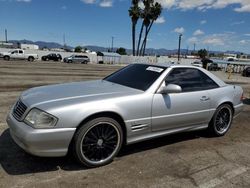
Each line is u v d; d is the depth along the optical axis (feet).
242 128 21.02
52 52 184.14
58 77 55.72
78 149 12.36
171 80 15.57
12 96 29.22
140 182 11.91
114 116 13.26
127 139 13.89
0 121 19.08
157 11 193.47
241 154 15.64
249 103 32.32
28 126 11.74
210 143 17.17
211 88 17.54
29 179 11.62
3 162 12.99
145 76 15.71
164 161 14.12
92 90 14.17
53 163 13.14
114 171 12.76
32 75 56.44
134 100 13.67
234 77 101.09
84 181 11.72
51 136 11.62
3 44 281.13
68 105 12.07
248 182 12.41
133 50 200.34
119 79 16.56
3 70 65.41
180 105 15.49
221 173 13.15
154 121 14.53
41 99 12.62
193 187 11.75
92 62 195.21
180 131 16.24
